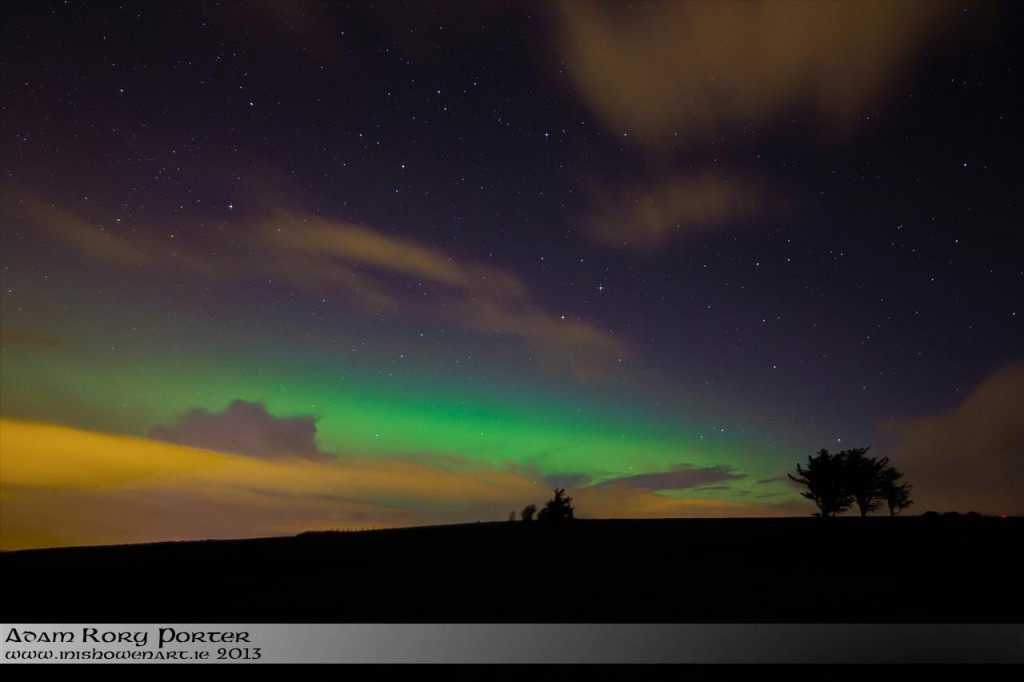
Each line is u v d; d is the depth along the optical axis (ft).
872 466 105.19
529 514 105.81
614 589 45.03
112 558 63.82
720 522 93.71
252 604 40.63
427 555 64.18
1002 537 67.31
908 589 42.75
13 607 39.91
